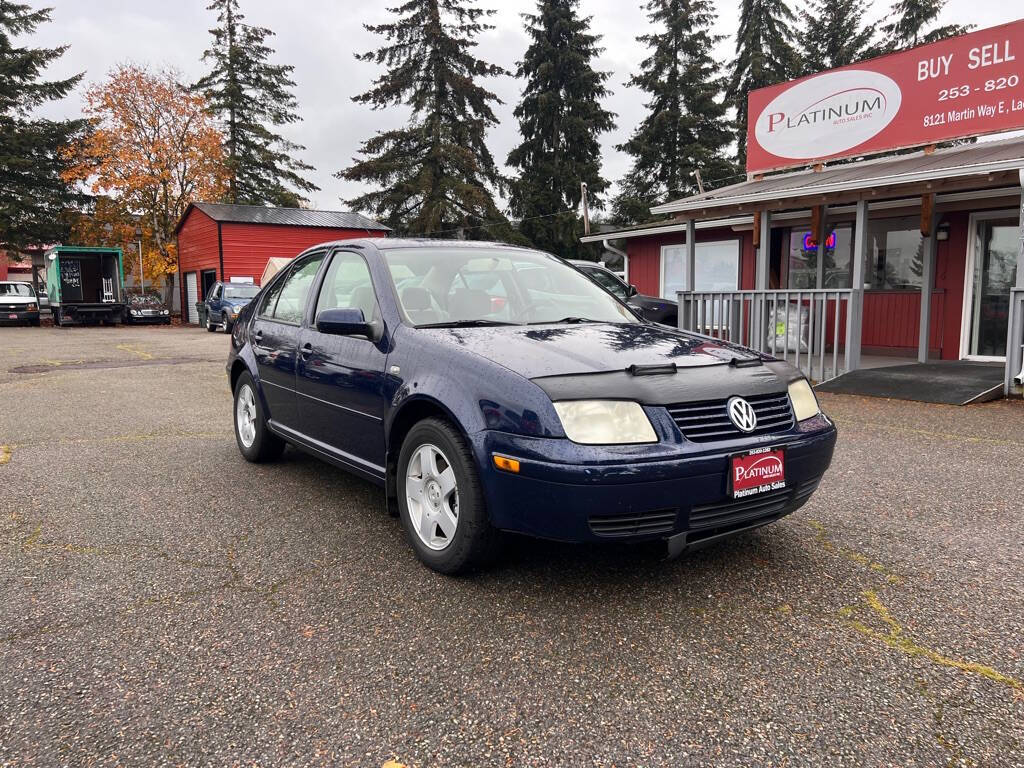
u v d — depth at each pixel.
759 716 2.14
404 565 3.31
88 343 18.66
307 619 2.78
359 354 3.74
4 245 34.88
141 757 1.97
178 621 2.77
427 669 2.41
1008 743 2.00
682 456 2.70
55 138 35.50
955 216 10.60
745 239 13.65
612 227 40.88
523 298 4.13
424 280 3.93
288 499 4.38
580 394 2.76
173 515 4.07
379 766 1.93
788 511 3.13
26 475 4.99
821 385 8.74
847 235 12.03
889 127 10.12
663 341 3.48
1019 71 8.80
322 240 32.25
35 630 2.70
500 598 2.95
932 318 10.98
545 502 2.70
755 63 35.97
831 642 2.58
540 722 2.12
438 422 3.12
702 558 3.37
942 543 3.55
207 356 14.56
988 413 6.89
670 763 1.93
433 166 37.06
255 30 42.69
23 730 2.09
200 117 33.66
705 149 36.84
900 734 2.05
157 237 33.47
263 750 2.00
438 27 37.22
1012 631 2.65
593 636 2.63
